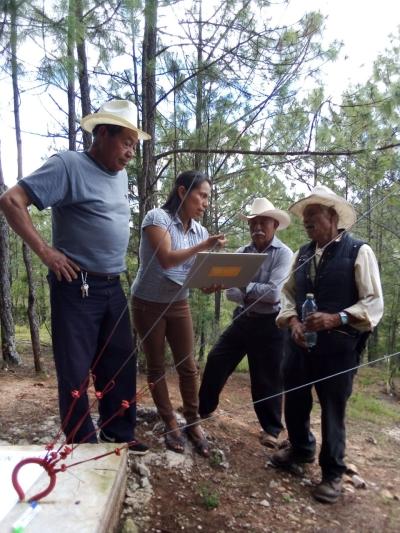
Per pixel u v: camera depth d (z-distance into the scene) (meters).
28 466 2.11
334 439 2.95
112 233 2.68
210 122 5.49
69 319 2.59
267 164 5.41
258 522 2.60
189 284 2.76
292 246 6.56
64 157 2.52
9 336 6.48
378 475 3.59
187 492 2.75
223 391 5.86
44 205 2.44
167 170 6.35
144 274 3.04
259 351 3.65
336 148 5.14
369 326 2.83
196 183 3.02
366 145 4.95
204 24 5.20
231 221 6.74
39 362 5.96
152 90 5.56
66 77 4.50
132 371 2.93
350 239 3.01
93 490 1.99
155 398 3.16
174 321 3.13
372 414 5.72
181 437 3.18
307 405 3.17
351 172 5.16
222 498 2.77
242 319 3.67
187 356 3.20
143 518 2.43
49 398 4.12
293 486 3.10
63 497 1.93
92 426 2.67
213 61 5.18
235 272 2.83
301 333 2.96
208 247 2.75
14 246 10.22
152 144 5.62
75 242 2.62
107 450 2.38
